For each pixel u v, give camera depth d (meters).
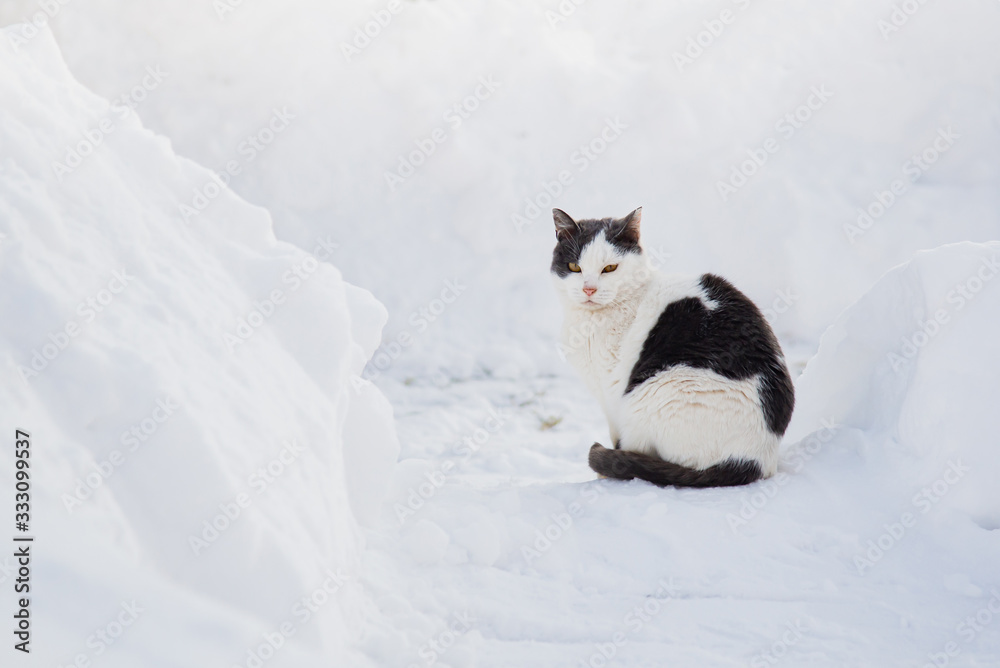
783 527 2.83
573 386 6.51
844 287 7.04
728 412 3.23
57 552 1.36
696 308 3.47
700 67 8.23
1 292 1.64
